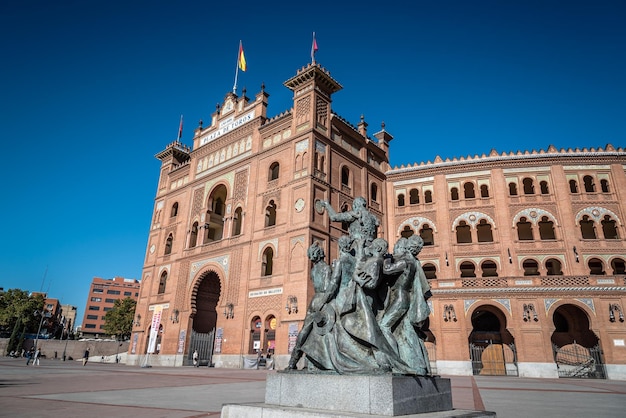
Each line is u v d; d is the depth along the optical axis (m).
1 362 37.53
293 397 5.25
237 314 31.83
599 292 29.62
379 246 6.12
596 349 28.91
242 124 39.22
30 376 19.75
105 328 74.00
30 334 71.69
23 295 71.38
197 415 7.80
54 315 111.25
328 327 5.79
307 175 31.25
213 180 40.34
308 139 32.34
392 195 40.19
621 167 35.56
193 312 35.84
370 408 4.60
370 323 5.41
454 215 37.47
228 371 26.53
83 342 56.88
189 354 34.28
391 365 5.07
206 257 36.78
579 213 34.78
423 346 5.75
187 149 49.34
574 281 30.44
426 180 39.62
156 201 47.22
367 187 37.53
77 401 10.17
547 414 8.77
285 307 28.58
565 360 31.62
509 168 37.38
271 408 5.01
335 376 4.96
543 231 37.59
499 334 33.28
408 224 38.81
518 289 30.86
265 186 34.47
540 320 29.89
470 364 30.22
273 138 36.09
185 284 37.56
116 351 56.16
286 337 27.69
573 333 32.56
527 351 29.44
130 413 8.06
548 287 30.38
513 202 36.28
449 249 36.44
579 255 33.47
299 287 28.33
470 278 32.28
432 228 37.81
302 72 34.22
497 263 34.84
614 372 27.66
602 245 33.69
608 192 35.31
